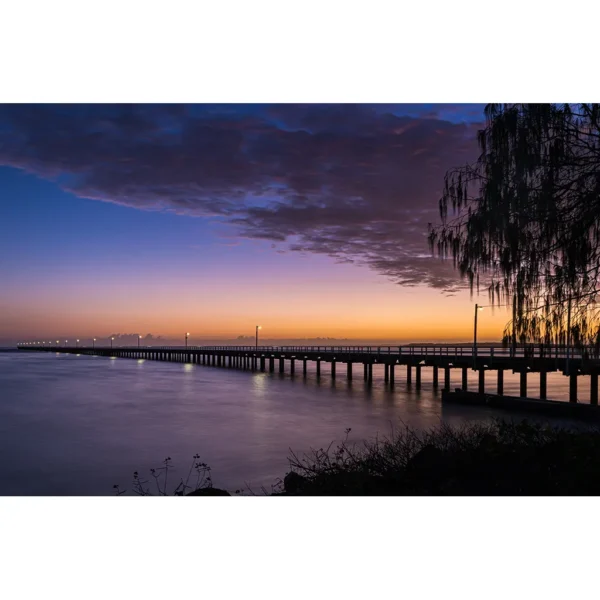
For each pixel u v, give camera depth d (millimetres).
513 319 6984
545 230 6695
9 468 15977
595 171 6426
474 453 6699
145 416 27344
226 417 26766
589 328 6543
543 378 27172
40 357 141250
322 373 61594
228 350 78750
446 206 7496
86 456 17656
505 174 6910
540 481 5879
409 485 6664
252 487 13258
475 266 7254
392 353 41594
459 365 33312
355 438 20219
